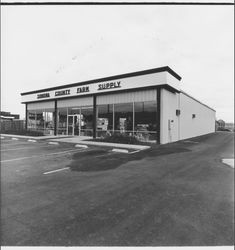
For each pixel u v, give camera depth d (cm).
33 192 448
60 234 279
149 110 1423
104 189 470
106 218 327
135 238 270
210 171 643
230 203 390
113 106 1617
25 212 348
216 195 432
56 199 408
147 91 1412
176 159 843
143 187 484
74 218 327
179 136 1759
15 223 310
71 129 1988
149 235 278
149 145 1281
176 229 293
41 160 809
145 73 1392
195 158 870
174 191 457
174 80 1470
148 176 582
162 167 695
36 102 2383
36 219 323
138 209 362
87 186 491
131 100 1490
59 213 345
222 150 1139
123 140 1366
